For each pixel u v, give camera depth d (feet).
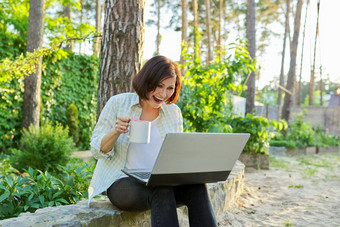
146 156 6.27
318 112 61.41
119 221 6.31
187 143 4.93
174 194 5.84
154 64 5.77
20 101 23.54
